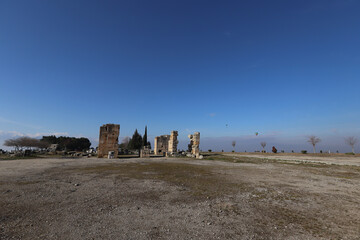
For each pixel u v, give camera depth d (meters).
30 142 42.12
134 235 4.41
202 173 14.00
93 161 23.30
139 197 7.52
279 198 7.59
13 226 4.80
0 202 6.61
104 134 30.25
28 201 6.79
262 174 13.62
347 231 4.77
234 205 6.69
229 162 23.16
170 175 12.98
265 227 4.96
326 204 6.89
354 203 7.00
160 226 4.93
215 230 4.73
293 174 13.66
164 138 42.28
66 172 13.67
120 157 32.12
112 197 7.46
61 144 58.19
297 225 5.11
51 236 4.32
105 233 4.49
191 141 36.78
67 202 6.76
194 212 5.98
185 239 4.25
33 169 14.91
